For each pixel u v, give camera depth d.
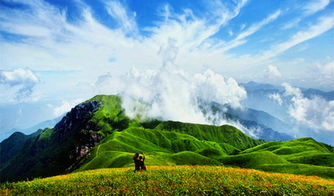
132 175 27.00
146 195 20.22
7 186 23.25
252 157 134.00
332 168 76.44
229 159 146.88
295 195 21.53
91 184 23.41
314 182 27.02
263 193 21.52
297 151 168.12
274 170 87.31
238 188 22.06
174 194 20.42
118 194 20.41
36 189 22.31
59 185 23.36
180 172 29.17
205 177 26.34
